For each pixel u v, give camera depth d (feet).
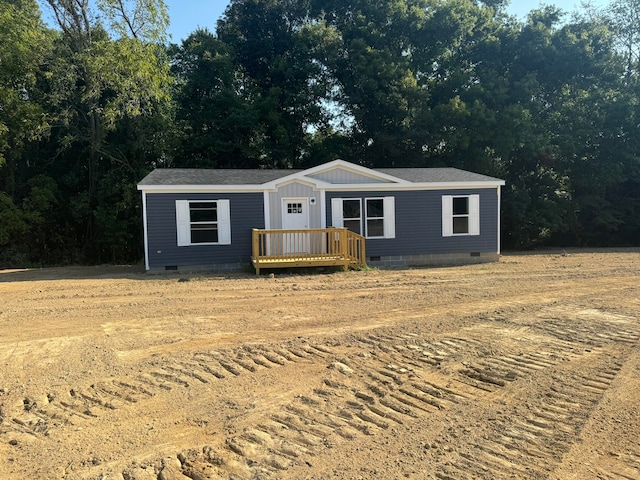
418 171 58.90
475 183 53.93
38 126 61.36
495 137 75.25
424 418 14.35
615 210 83.10
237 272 46.39
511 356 19.74
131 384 17.06
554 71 82.02
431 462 11.92
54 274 47.11
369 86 77.41
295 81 83.15
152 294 33.81
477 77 83.92
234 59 84.94
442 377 17.56
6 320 26.35
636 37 95.14
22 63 62.18
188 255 47.91
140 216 67.26
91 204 68.23
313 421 14.20
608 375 17.60
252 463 11.93
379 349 20.72
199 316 26.99
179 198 47.34
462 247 54.54
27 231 64.28
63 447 12.80
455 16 80.89
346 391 16.35
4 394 16.29
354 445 12.80
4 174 67.31
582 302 30.04
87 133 67.26
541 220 77.00
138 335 23.13
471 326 24.39
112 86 63.52
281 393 16.22
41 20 70.33
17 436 13.42
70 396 16.12
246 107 76.23
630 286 35.70
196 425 14.01
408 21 82.33
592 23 87.20
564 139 77.97
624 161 80.43
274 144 80.28
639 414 14.49
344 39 83.10
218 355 20.06
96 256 68.80
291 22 93.71
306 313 27.50
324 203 50.70
